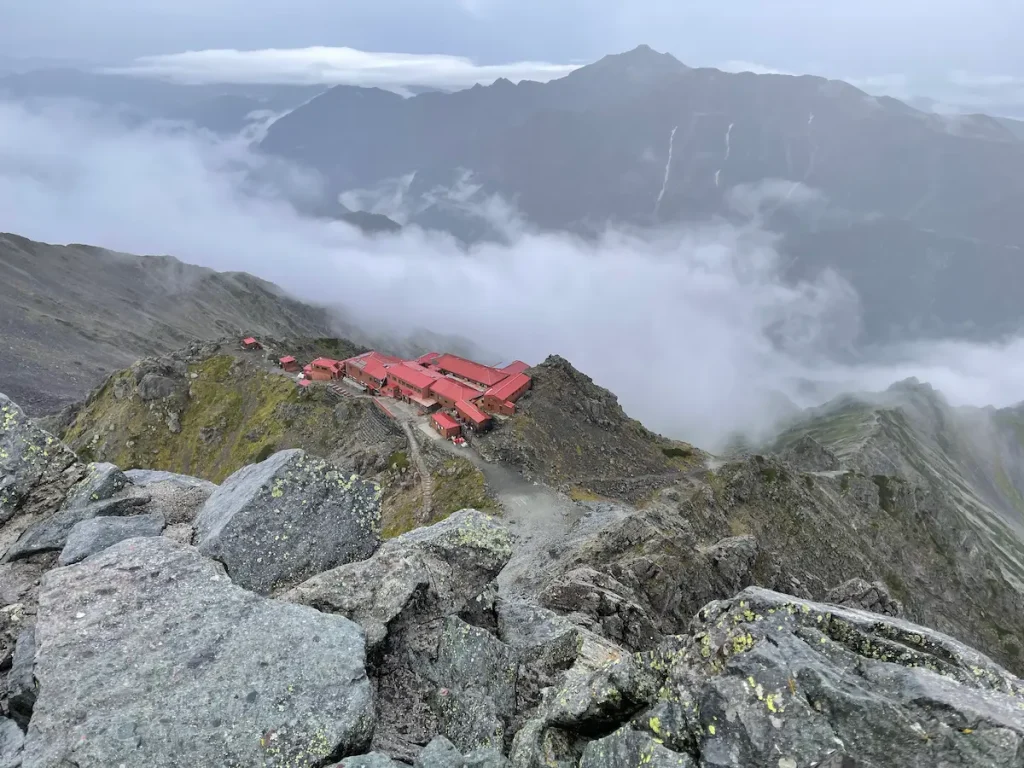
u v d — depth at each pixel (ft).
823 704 38.83
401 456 379.96
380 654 57.47
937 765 35.19
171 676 42.75
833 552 372.99
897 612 235.40
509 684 62.90
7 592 54.19
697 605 207.92
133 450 462.19
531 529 303.07
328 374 490.90
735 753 38.65
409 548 64.44
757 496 387.55
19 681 43.91
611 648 80.89
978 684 40.93
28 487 63.62
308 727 41.24
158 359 512.63
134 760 37.58
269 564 59.26
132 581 50.24
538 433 394.93
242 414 470.80
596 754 44.01
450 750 46.62
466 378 467.11
